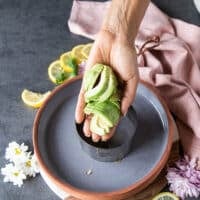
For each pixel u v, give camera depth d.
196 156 0.91
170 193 0.87
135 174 0.87
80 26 1.10
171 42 1.02
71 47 1.09
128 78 0.85
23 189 0.90
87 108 0.82
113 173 0.87
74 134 0.92
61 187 0.84
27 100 1.00
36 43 1.10
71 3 1.18
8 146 0.95
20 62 1.07
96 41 0.85
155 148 0.90
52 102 0.95
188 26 1.07
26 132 0.97
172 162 0.90
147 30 1.07
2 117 0.99
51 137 0.92
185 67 1.00
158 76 0.98
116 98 0.83
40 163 0.85
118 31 0.84
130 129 0.89
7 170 0.91
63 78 1.03
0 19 1.15
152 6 1.10
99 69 0.82
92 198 0.82
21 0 1.19
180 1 1.16
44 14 1.16
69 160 0.89
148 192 0.87
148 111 0.94
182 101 0.95
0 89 1.03
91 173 0.87
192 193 0.87
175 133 0.93
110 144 0.88
